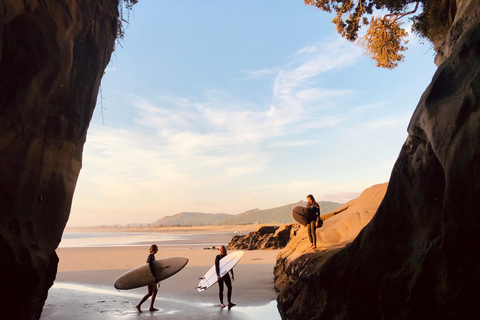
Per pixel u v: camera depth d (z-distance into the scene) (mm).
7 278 4863
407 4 11508
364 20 14094
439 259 3570
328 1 14125
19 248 4961
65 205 6309
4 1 4570
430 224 3795
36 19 5289
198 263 18547
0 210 4832
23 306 5238
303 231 10492
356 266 4898
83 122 6969
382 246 4480
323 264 5609
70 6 5930
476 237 2967
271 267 16391
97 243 58688
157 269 7789
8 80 4992
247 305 8391
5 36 4922
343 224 9109
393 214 4402
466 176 3033
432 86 3799
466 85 3352
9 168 5023
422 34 9898
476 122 3027
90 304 8344
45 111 5727
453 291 3223
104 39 7434
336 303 5324
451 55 3766
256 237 31125
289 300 7090
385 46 13984
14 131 5090
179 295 9703
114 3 7750
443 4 8602
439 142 3385
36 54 5316
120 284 7387
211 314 7395
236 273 14234
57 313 7320
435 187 3768
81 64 6688
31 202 5422
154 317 7070
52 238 5895
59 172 6133
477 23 3514
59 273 14766
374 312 4574
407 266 4023
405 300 3957
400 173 4348
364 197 10445
